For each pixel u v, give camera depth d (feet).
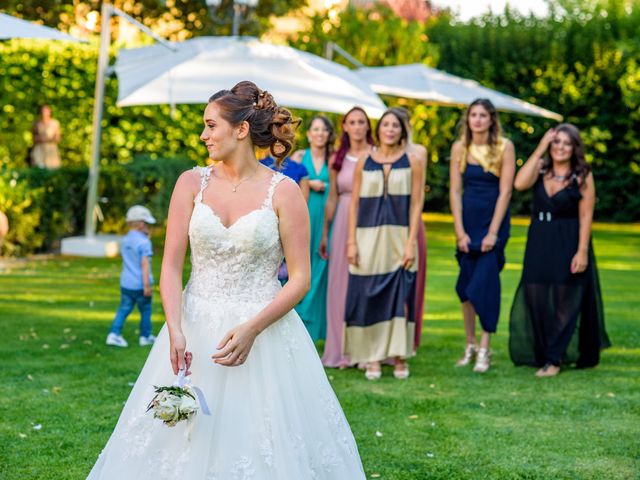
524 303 22.33
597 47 65.10
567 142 21.50
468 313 22.72
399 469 14.51
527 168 21.90
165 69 28.19
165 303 10.62
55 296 29.86
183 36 62.90
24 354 21.63
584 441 16.24
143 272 22.84
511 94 67.26
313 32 56.08
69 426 16.19
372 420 17.30
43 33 26.16
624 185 66.80
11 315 26.45
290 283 10.80
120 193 44.68
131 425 10.48
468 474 14.35
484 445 15.89
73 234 43.47
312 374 11.07
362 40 56.34
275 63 28.04
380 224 20.92
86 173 42.96
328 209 22.77
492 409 18.31
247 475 10.05
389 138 20.89
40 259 38.68
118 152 51.57
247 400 10.41
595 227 63.93
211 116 10.86
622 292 34.81
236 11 35.96
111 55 50.03
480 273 21.71
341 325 22.33
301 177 22.43
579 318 22.18
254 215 10.75
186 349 10.68
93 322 25.84
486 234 22.04
